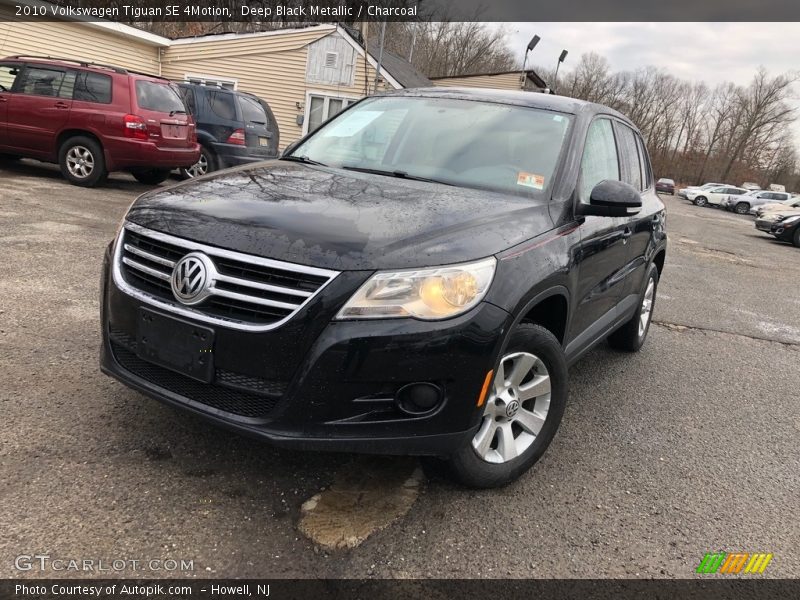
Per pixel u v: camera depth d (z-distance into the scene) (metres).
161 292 2.39
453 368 2.24
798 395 4.62
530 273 2.50
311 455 2.81
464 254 2.32
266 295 2.19
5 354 3.38
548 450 3.20
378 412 2.25
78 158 9.16
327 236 2.25
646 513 2.75
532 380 2.76
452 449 2.37
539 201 3.01
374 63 18.83
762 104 84.38
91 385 3.18
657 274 5.18
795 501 3.03
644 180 4.80
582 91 81.81
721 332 6.26
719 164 87.94
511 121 3.49
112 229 6.75
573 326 3.17
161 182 11.27
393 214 2.50
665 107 90.50
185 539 2.19
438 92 3.93
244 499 2.44
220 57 18.75
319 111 19.30
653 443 3.47
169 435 2.81
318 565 2.15
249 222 2.32
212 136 11.32
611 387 4.27
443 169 3.27
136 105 9.06
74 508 2.26
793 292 9.55
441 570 2.21
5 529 2.11
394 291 2.17
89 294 4.55
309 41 18.77
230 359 2.21
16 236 5.87
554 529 2.53
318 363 2.14
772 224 20.00
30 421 2.77
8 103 9.26
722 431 3.76
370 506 2.51
